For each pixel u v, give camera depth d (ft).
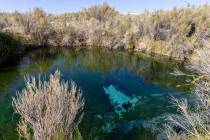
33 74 51.42
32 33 93.15
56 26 103.50
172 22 89.30
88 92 41.93
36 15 110.73
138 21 97.86
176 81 49.98
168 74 55.62
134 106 36.78
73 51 84.99
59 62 65.67
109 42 94.12
